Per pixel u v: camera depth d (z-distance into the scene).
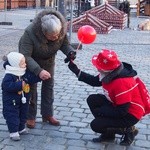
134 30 21.22
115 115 4.45
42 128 5.18
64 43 4.94
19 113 4.82
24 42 4.71
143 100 4.52
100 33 18.33
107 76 4.32
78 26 17.97
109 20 21.28
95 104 4.76
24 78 4.64
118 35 17.97
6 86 4.55
